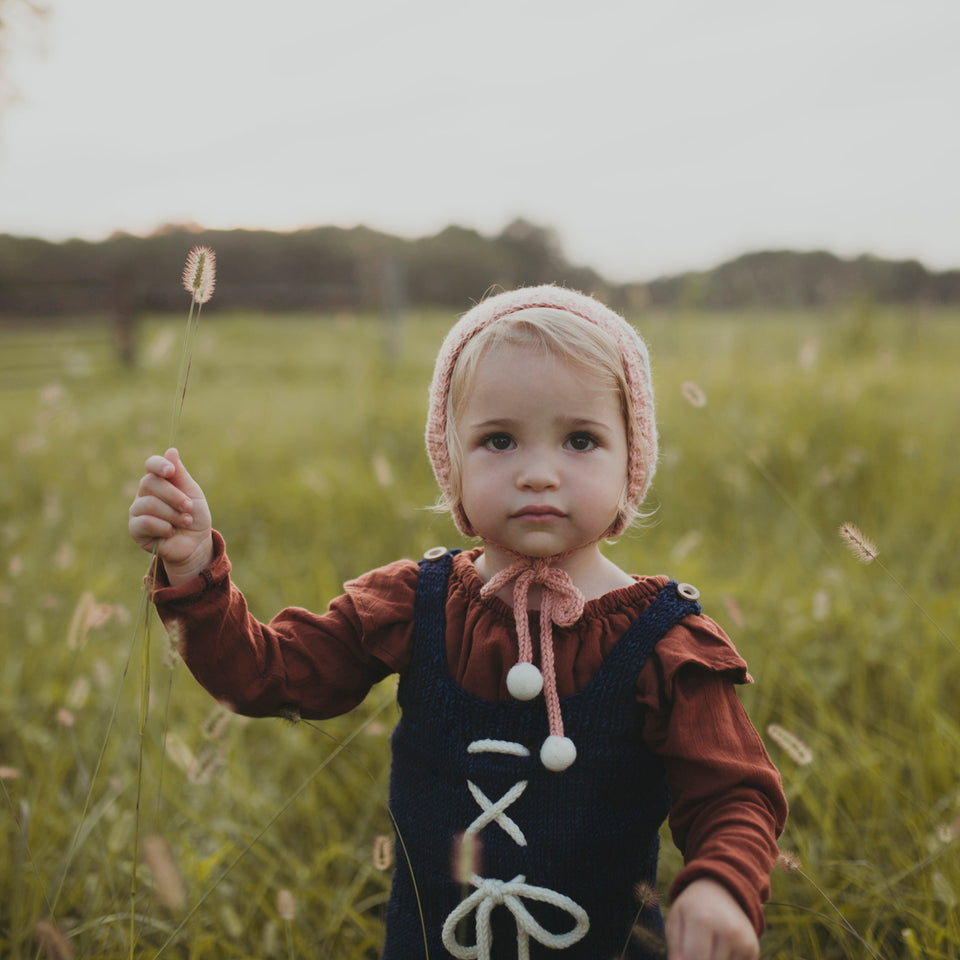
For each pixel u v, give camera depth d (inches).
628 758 55.4
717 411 233.5
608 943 56.2
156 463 56.0
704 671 54.9
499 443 55.0
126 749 106.6
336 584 149.1
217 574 57.4
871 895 78.0
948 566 156.5
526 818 55.1
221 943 75.7
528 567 57.3
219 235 809.5
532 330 54.6
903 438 214.5
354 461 229.1
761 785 51.6
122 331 486.3
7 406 354.0
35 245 725.3
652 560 150.9
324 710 62.5
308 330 565.9
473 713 56.5
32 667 123.3
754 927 45.3
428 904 58.4
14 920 69.5
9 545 167.3
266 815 96.2
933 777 93.7
